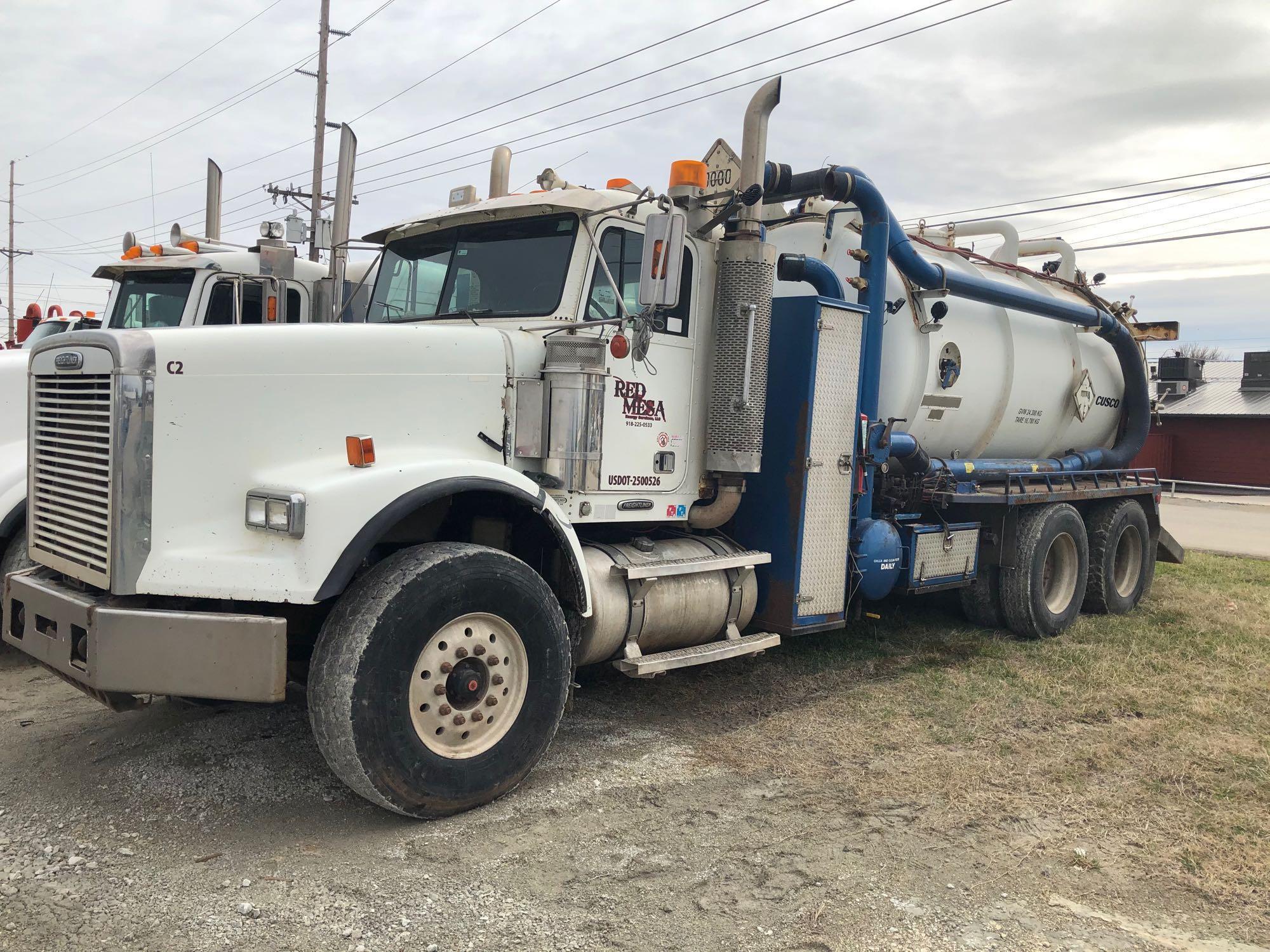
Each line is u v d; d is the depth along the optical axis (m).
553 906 3.13
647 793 4.12
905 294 6.71
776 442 5.61
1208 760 4.72
